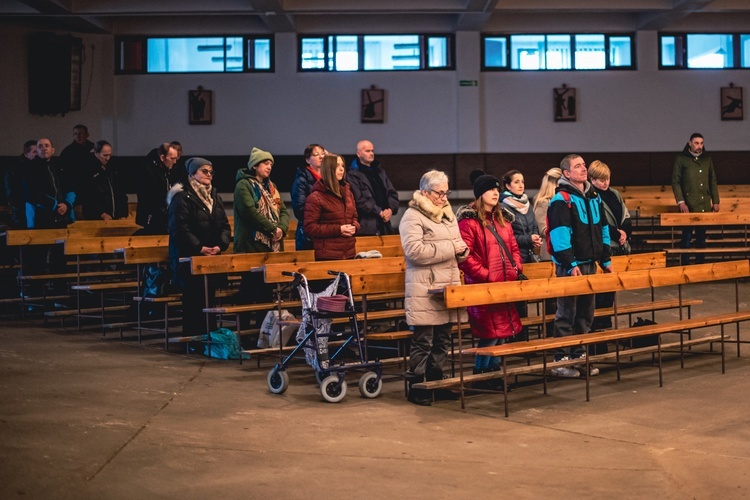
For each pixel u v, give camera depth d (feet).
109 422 18.62
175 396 21.40
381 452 17.10
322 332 21.71
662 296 40.01
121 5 50.83
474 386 22.85
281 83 57.31
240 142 57.26
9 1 50.29
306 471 15.78
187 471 15.58
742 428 19.11
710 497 14.76
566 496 14.71
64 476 14.97
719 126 59.00
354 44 57.57
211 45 57.11
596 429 19.03
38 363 24.79
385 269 26.32
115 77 56.75
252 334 28.55
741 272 28.09
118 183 42.19
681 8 53.01
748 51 59.16
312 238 26.18
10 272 38.96
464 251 21.45
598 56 58.59
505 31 58.03
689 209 44.55
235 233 28.89
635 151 58.75
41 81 53.31
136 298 28.66
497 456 16.96
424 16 57.11
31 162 37.35
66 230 35.58
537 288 22.40
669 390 22.80
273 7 50.47
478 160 58.08
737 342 27.20
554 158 58.49
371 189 31.91
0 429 17.58
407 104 57.88
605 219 25.57
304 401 21.29
